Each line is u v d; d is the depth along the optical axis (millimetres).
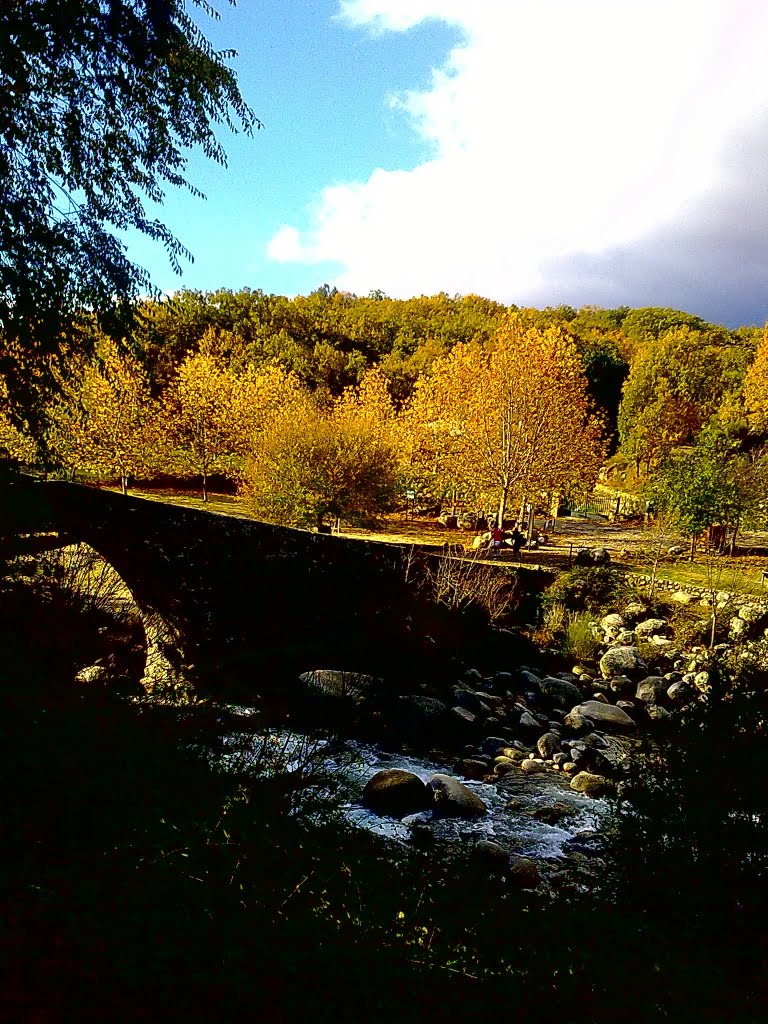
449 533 29641
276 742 4918
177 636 11375
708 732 4422
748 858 3994
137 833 2727
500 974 2820
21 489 4477
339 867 3537
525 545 25922
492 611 15297
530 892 5160
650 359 44344
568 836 7152
